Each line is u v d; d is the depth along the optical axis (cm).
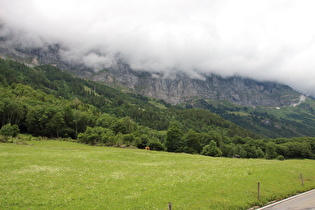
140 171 3853
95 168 3969
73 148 7975
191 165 4791
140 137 12581
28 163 4031
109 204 2067
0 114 12125
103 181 2991
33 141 9081
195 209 2011
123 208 1975
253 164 5025
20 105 13662
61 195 2288
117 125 14138
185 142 12069
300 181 3456
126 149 8631
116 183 2892
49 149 6850
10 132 9300
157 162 5275
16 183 2677
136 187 2708
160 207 2031
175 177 3338
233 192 2595
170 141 11688
